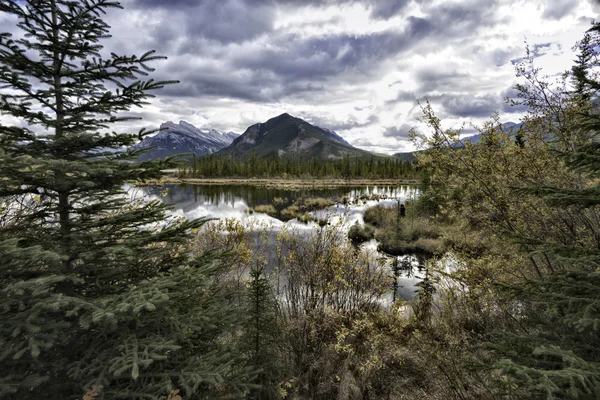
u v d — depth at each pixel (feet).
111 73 9.46
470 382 12.80
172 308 9.89
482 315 15.67
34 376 6.93
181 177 282.15
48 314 8.22
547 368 7.50
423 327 16.10
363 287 21.01
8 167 7.54
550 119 14.33
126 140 9.46
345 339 17.30
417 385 14.75
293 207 100.27
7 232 9.01
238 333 15.79
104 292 9.56
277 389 13.34
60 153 9.25
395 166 305.32
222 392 9.70
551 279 8.41
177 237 10.51
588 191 7.35
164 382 7.68
